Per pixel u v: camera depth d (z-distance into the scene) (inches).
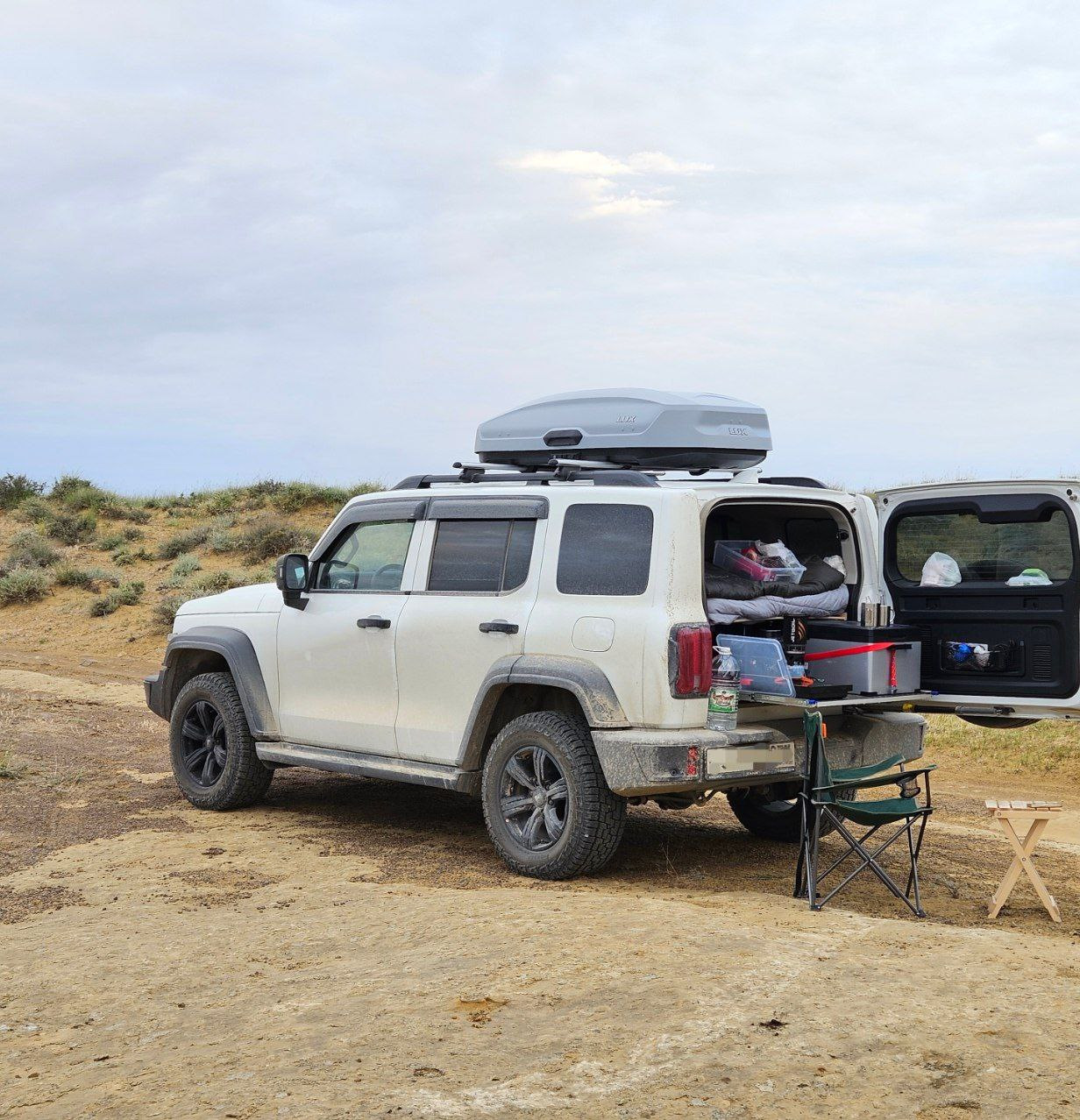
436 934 206.7
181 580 940.0
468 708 276.5
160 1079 149.0
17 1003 181.2
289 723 321.7
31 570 996.6
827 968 178.9
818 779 238.2
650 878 265.9
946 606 276.5
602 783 252.8
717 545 272.8
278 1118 134.8
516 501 276.5
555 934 199.2
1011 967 180.2
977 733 487.8
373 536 310.2
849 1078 140.1
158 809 339.0
